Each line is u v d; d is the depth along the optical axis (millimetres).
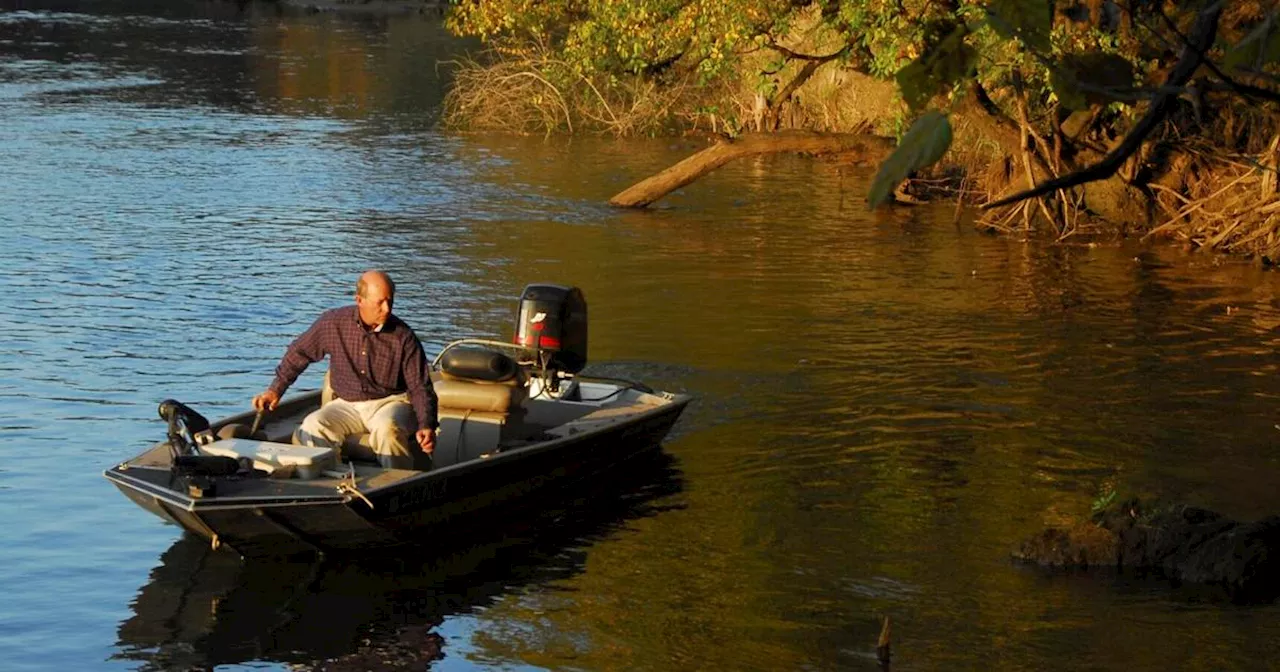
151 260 18047
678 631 7820
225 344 14047
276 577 8570
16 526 9258
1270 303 17062
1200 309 16656
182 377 12852
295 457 8617
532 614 8078
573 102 34031
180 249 18828
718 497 10055
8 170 25234
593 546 9117
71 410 11750
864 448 11133
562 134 33219
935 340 14812
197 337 14289
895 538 9219
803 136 23000
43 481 10094
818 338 14812
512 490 9492
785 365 13648
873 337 14898
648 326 15234
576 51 23844
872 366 13672
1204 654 7445
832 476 10484
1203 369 13742
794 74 30203
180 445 8641
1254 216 20328
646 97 33094
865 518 9602
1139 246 21203
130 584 8414
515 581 8539
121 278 16938
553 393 10938
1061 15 18266
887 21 18438
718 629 7820
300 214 21922
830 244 20734
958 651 7504
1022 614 7984
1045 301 16984
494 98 33750
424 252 19188
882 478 10438
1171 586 8359
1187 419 11977
